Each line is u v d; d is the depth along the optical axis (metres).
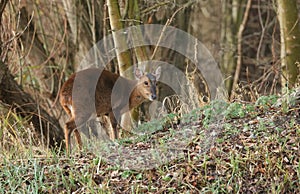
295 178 9.45
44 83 18.02
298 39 15.33
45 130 14.67
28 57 17.56
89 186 9.68
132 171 9.93
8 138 12.54
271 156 9.73
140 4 16.58
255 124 10.46
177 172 9.73
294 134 10.05
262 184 9.42
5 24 16.03
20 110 14.34
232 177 9.49
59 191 9.86
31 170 10.34
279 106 10.93
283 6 15.38
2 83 13.83
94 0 17.45
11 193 9.84
